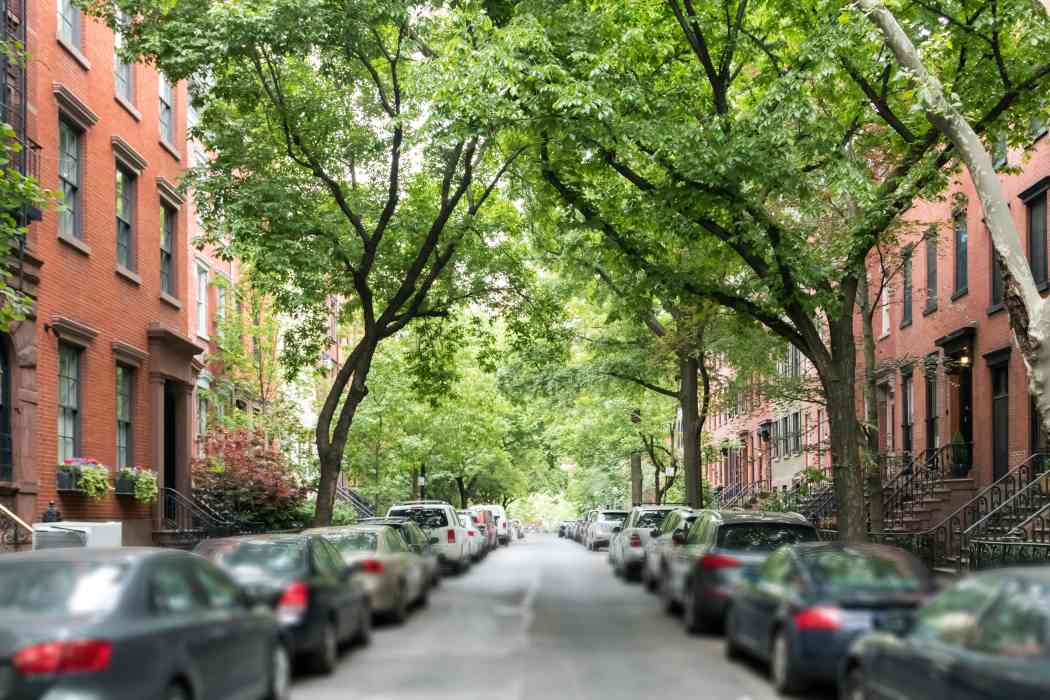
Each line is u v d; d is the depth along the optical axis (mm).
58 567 6855
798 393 27859
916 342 29188
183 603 7246
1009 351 22547
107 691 5961
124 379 22312
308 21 17734
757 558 13203
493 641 13164
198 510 24484
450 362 26719
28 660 5855
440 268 22734
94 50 20500
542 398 37688
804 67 15477
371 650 12430
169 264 25547
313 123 20453
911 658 6605
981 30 14594
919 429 28750
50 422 18109
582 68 16391
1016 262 13070
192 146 27844
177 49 17438
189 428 25969
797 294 17203
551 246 27594
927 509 25031
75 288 19297
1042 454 20000
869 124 20266
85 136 19906
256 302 30219
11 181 11281
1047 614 5488
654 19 18094
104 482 18953
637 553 22938
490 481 62531
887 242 22219
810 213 19922
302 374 33594
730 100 20250
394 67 20391
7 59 15484
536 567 29891
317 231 20453
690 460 30766
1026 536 17219
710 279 19031
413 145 21562
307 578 10547
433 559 19766
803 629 8875
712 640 13234
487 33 17078
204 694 7090
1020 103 15938
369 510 39531
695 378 31031
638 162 19156
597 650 12320
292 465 29484
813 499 31547
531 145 18438
